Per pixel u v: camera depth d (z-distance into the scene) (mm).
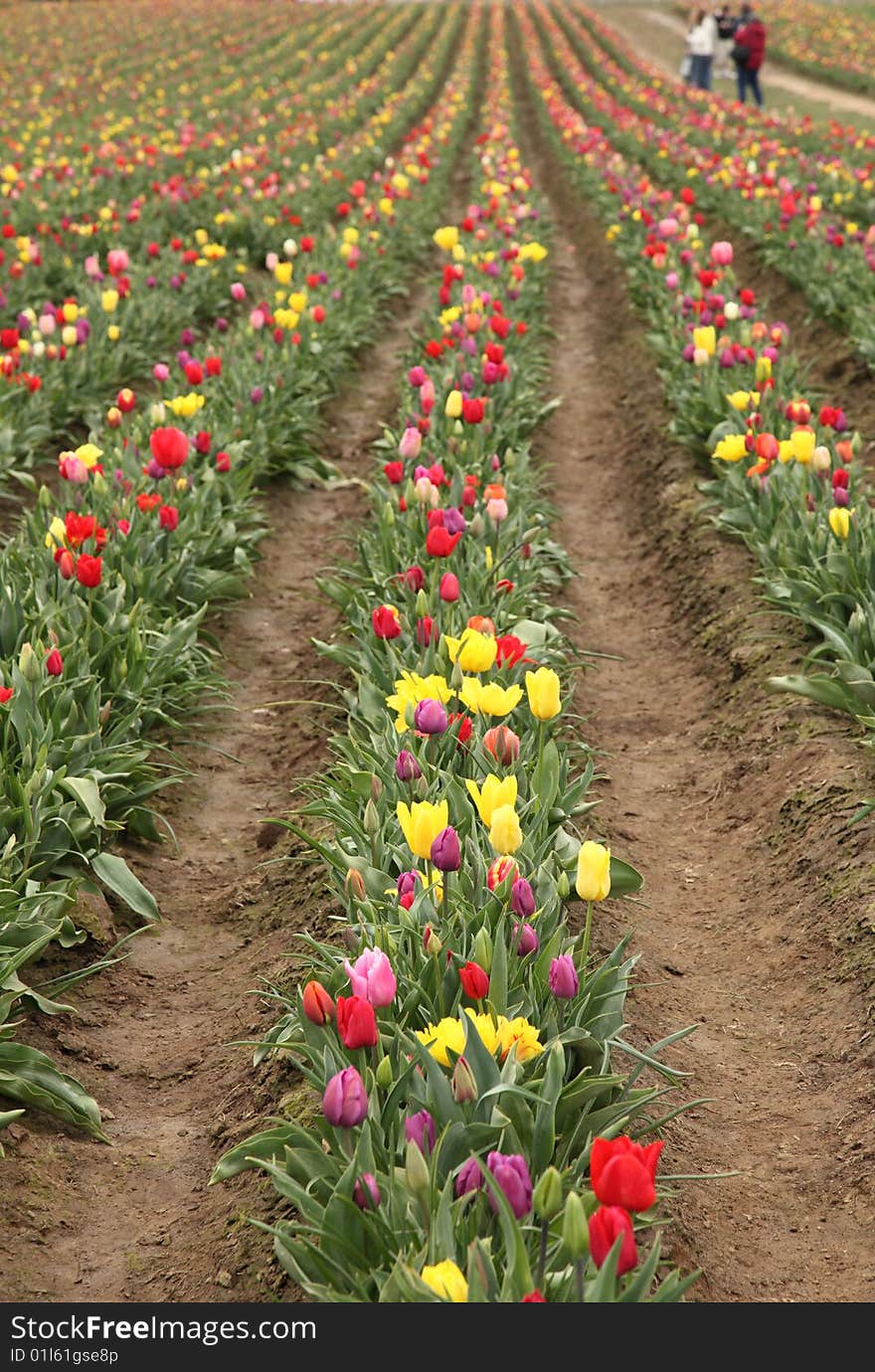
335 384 15328
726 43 51938
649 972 6094
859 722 7512
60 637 7398
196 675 8734
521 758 6043
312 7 75375
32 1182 4875
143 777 7484
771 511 9562
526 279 18188
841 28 62031
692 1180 4844
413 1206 3633
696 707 8797
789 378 12508
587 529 12344
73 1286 4484
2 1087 5148
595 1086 4219
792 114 35000
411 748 5918
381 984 3805
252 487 12109
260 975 5812
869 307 14703
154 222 21297
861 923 5977
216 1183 4879
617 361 16547
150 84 44719
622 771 8156
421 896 4684
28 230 19859
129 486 9383
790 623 8828
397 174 24203
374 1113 3869
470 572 7895
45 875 6398
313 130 32625
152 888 6922
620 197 22734
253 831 7551
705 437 12047
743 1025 5848
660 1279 4168
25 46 52812
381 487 10203
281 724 8688
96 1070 5605
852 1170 4855
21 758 6457
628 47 59812
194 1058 5684
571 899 5840
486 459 10383
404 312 19547
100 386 13648
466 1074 3678
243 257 19531
